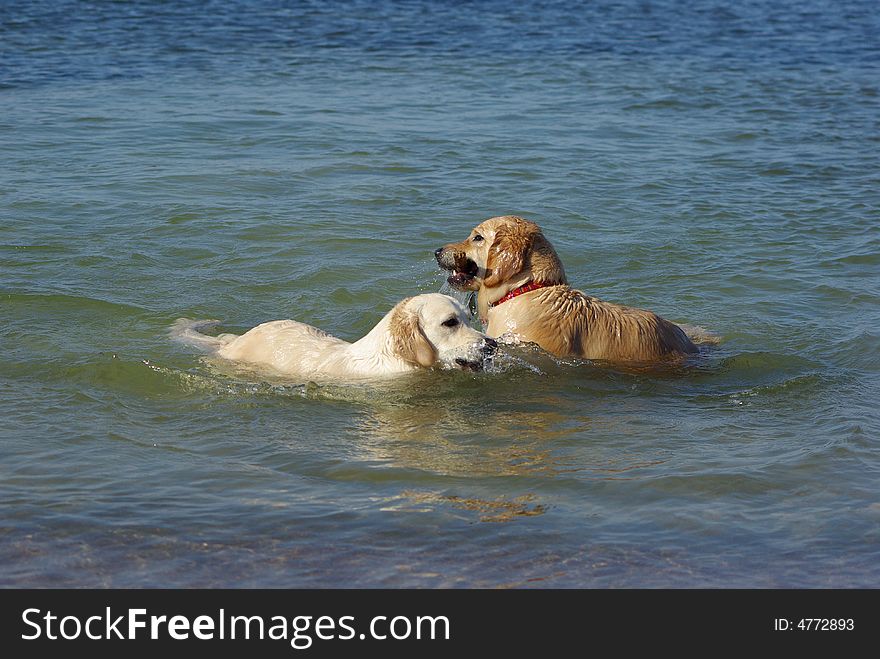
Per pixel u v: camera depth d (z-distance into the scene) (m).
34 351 9.09
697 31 31.81
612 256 12.51
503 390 8.69
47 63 23.58
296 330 9.24
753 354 9.59
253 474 6.98
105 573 5.79
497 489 6.84
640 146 18.09
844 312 10.79
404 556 6.01
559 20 32.97
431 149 17.33
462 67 24.92
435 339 8.75
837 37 31.17
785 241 13.20
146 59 24.56
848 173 16.61
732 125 19.88
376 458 7.28
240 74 23.23
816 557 6.07
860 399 8.56
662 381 8.99
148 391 8.41
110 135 17.47
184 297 10.71
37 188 14.27
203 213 13.45
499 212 14.04
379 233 12.98
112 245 12.12
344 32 29.44
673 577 5.85
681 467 7.20
